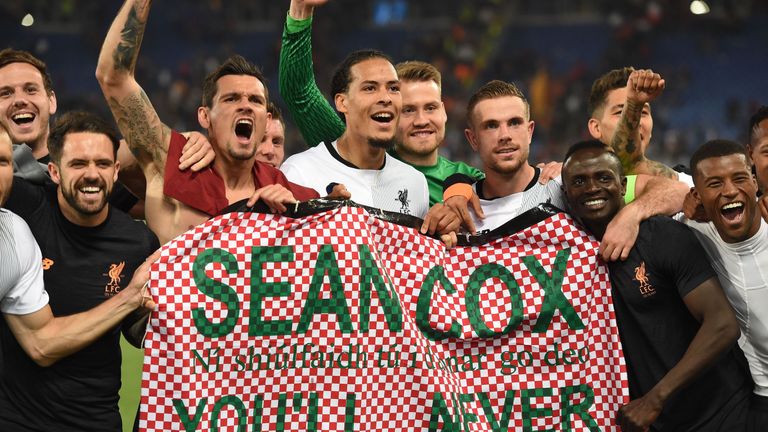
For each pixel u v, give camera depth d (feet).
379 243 14.69
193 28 105.50
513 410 14.70
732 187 13.47
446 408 14.25
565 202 15.76
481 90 16.11
